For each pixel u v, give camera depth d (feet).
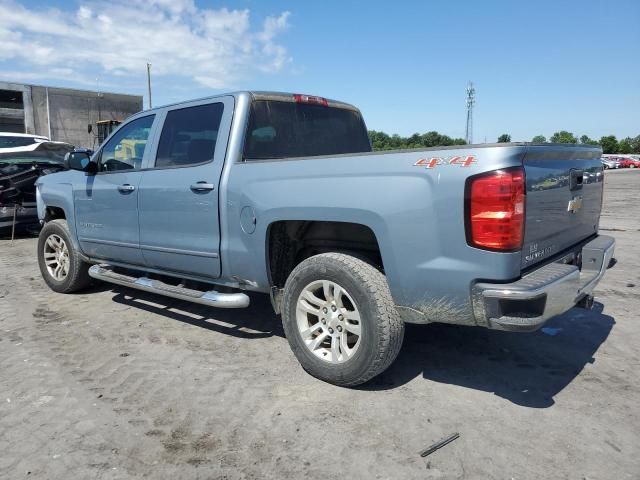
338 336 11.60
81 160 16.99
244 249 12.90
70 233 18.84
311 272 11.64
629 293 19.25
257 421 10.31
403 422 10.23
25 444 9.55
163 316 16.94
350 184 10.86
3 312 17.40
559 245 11.58
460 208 9.57
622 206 53.01
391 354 10.98
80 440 9.68
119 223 16.39
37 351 13.96
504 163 9.30
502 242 9.31
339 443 9.52
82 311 17.52
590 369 12.67
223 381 12.12
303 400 11.16
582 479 8.50
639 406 10.85
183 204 14.11
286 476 8.62
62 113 155.63
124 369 12.81
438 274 9.92
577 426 10.08
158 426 10.16
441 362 13.12
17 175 31.24
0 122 154.20
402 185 10.19
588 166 12.98
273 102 14.44
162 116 15.55
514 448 9.36
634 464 8.90
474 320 9.91
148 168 15.49
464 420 10.31
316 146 15.49
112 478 8.59
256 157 13.71
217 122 13.89
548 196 10.63
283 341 14.69
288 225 12.59
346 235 12.37
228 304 13.37
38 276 22.74
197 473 8.71
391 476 8.59
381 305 10.72
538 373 12.48
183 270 14.74
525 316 9.36
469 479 8.50
